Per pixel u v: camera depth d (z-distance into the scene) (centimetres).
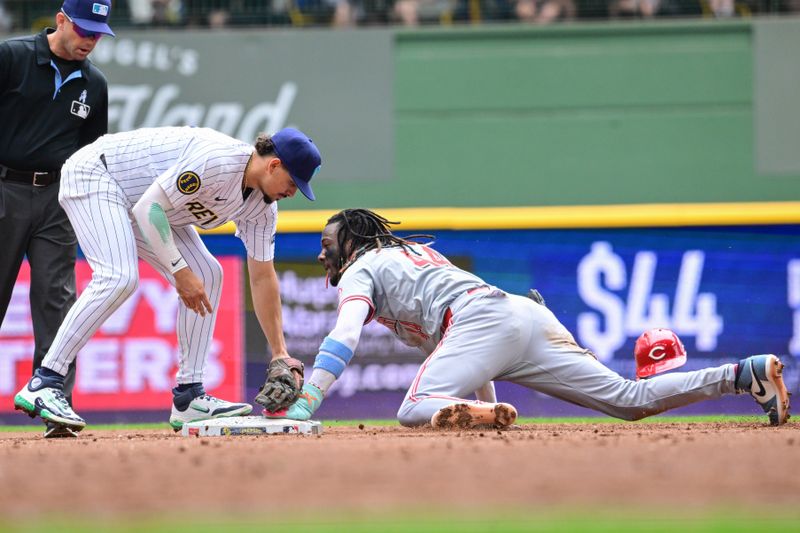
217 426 1738
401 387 3194
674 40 3581
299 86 3641
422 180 3609
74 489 976
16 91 1864
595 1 3684
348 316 1781
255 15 3753
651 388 1798
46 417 1717
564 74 3591
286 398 1747
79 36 1866
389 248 1859
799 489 925
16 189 1900
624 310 3319
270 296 1900
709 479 998
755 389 1778
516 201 3597
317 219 3291
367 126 3622
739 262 3309
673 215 3325
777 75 3566
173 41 3647
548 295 3344
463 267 3388
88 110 1939
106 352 3228
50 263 1939
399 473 1066
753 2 3666
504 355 1769
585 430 1758
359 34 3634
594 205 3581
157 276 3247
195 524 746
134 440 1642
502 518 767
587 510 808
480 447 1340
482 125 3603
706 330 3300
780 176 3556
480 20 3738
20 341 3216
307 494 922
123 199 1745
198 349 1927
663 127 3572
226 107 3647
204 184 1648
